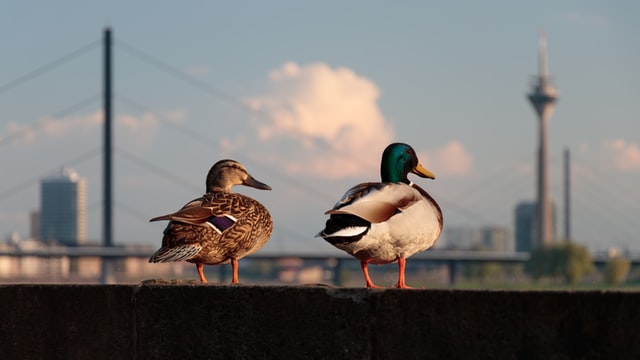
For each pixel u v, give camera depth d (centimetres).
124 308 977
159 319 955
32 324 1041
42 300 1032
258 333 905
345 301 862
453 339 812
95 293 997
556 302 770
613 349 748
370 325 851
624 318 744
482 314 799
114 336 984
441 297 818
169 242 1162
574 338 763
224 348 923
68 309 1015
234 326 918
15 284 1055
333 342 869
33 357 1039
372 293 852
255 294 907
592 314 756
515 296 786
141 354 965
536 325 777
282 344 892
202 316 934
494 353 795
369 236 1041
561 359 767
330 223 1055
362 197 1057
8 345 1058
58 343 1021
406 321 834
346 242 1039
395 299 839
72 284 1013
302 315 884
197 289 937
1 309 1062
